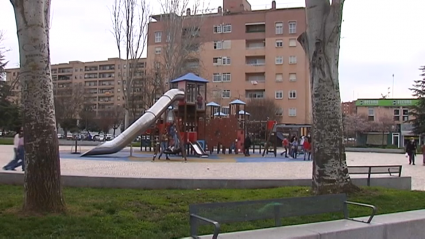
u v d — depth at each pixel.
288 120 61.00
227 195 9.17
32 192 6.61
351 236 5.93
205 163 21.55
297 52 61.06
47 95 6.63
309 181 11.19
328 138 9.09
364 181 11.90
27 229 5.77
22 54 6.56
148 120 25.94
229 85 63.66
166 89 39.38
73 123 76.25
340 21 9.02
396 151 43.19
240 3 67.88
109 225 6.12
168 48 39.06
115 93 127.25
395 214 7.11
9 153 27.20
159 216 6.93
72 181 10.47
